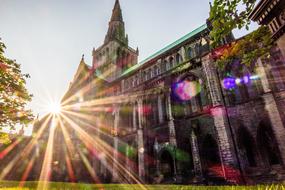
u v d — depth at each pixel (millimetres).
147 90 32625
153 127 29359
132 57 63969
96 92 46844
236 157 19328
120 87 42125
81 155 42906
